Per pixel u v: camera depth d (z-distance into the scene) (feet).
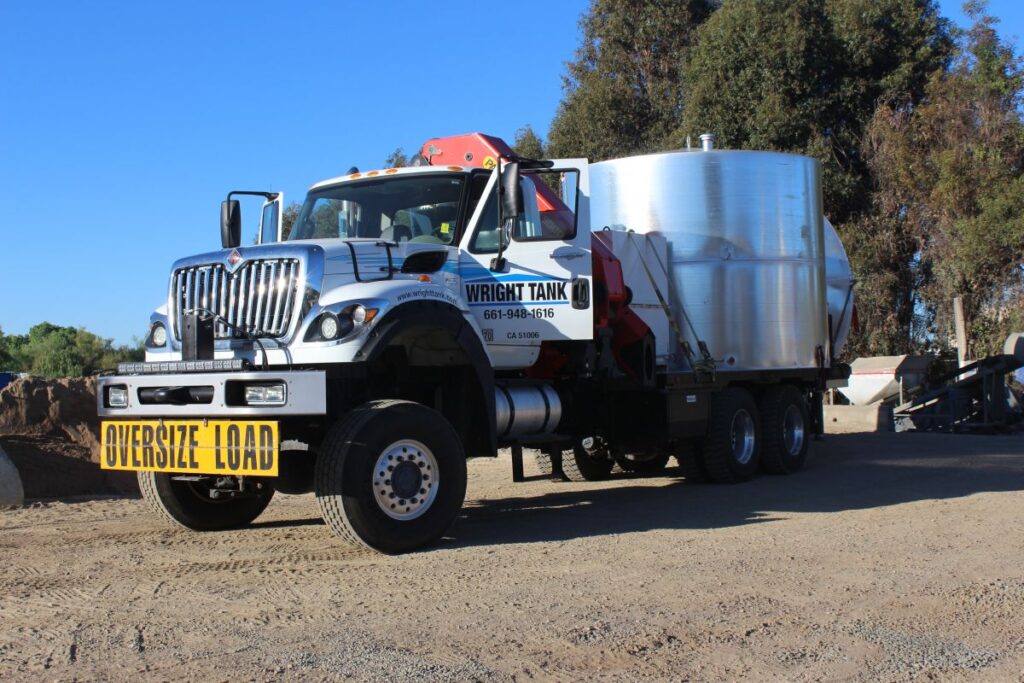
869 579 20.59
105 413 25.12
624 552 23.43
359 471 22.52
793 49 91.97
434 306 24.82
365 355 23.00
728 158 39.65
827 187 90.43
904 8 92.94
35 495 34.32
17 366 107.24
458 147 33.58
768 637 16.43
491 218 29.04
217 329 24.88
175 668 14.56
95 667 14.64
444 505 23.91
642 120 115.14
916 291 92.73
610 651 15.53
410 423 23.39
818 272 42.75
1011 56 86.17
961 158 84.17
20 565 22.16
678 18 114.42
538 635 16.34
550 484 39.81
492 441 25.98
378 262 25.30
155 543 25.13
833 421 71.56
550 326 29.60
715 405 38.22
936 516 28.96
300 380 22.39
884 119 89.92
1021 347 65.92
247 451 22.62
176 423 23.81
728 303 39.29
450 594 19.13
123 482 36.45
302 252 24.02
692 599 18.81
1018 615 18.02
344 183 30.91
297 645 15.72
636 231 39.24
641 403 36.01
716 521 28.48
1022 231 79.46
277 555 23.27
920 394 76.84
